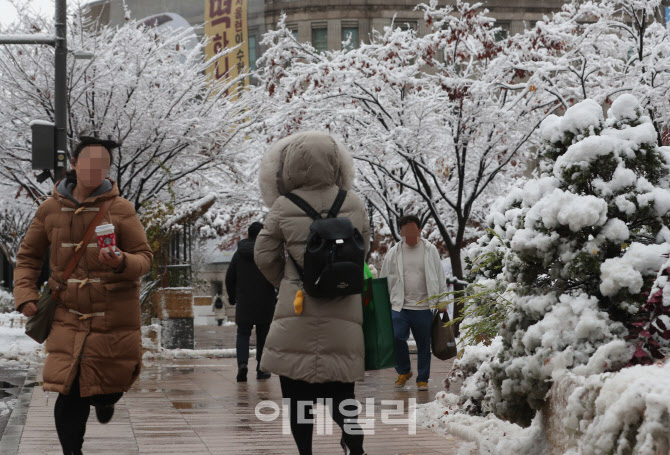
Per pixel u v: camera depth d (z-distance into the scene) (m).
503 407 6.85
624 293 6.22
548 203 6.59
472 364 10.26
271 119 26.19
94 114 24.20
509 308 7.36
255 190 31.88
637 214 6.64
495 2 62.81
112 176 25.72
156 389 13.27
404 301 13.45
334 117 25.59
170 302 21.59
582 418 5.39
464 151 26.03
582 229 6.63
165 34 27.77
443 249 37.94
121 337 6.48
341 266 6.33
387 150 25.91
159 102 24.41
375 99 25.77
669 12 25.33
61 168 17.64
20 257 6.64
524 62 24.55
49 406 10.58
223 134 26.28
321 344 6.45
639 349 5.69
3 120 24.61
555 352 6.30
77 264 6.45
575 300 6.48
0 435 8.49
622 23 24.23
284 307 6.58
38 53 23.66
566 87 24.39
